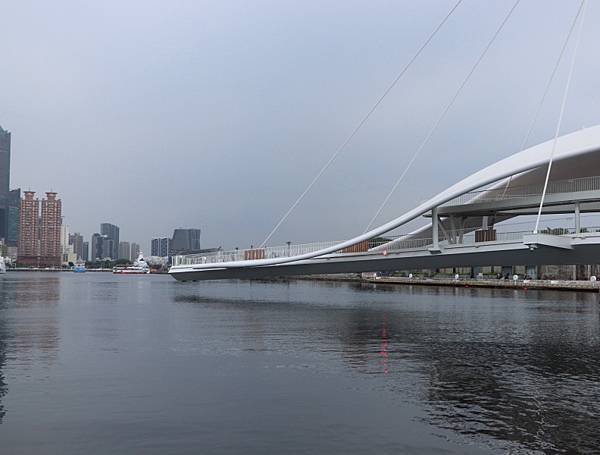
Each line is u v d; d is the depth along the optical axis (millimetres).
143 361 24000
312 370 22234
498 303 66688
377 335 33875
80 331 34781
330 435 14211
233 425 14930
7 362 23500
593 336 33906
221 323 40906
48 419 15297
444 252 46812
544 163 45344
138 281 164125
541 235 38438
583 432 14477
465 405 16953
